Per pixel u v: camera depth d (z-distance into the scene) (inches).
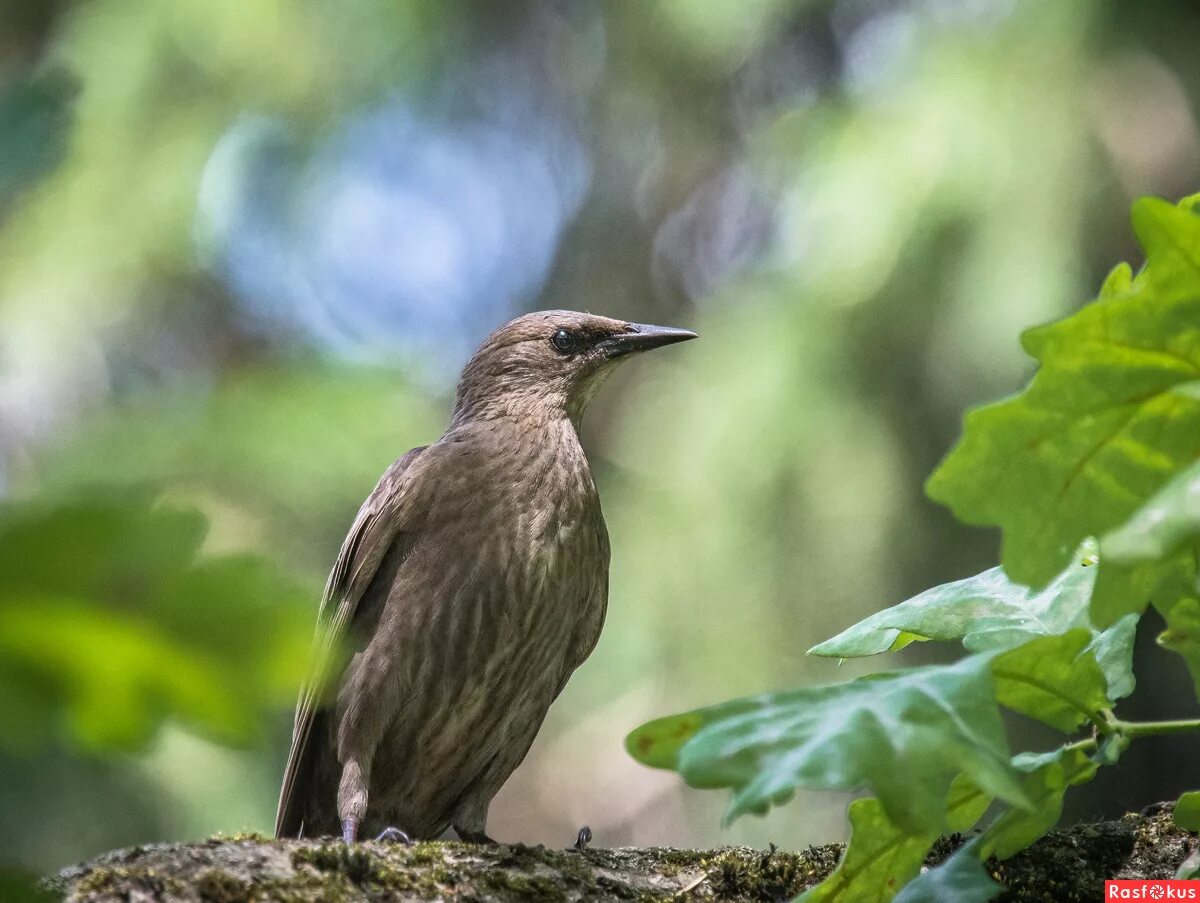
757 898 167.3
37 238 477.1
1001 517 113.0
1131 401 111.8
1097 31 467.2
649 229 636.7
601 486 537.0
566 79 617.3
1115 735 134.8
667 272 639.8
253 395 88.4
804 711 108.0
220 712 54.5
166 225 492.1
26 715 55.2
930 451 474.9
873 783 101.1
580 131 637.9
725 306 512.7
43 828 378.6
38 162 59.6
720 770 102.0
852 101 498.9
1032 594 153.1
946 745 104.5
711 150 604.4
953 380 463.8
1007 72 470.3
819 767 101.0
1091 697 133.7
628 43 568.1
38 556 51.0
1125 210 459.8
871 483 470.3
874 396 474.6
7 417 451.5
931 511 472.4
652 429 535.5
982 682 111.2
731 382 486.9
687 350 539.8
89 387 472.1
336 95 545.0
